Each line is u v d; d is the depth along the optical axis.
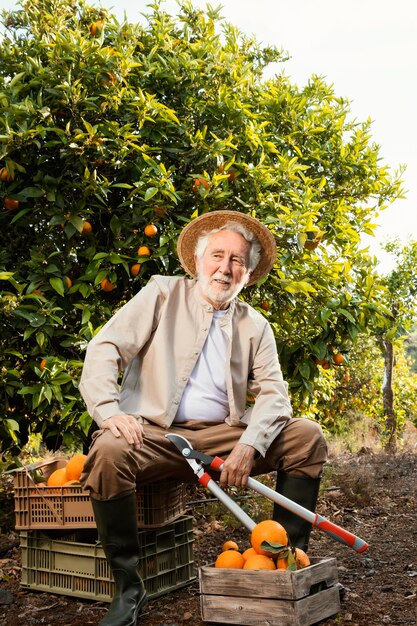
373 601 2.72
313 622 2.37
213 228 3.04
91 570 2.74
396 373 11.70
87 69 4.43
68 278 4.19
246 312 2.92
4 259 4.20
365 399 10.61
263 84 5.69
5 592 2.79
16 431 4.37
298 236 4.40
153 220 4.34
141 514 2.67
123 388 2.83
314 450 2.69
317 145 5.32
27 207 4.39
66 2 5.08
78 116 4.30
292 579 2.28
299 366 4.62
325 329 4.51
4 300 3.87
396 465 7.47
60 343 4.08
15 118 4.09
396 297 8.99
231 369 2.81
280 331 4.81
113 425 2.47
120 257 4.27
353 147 5.36
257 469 2.82
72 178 4.34
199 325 2.82
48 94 4.36
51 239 4.41
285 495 2.71
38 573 2.90
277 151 4.83
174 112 4.45
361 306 4.61
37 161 4.26
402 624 2.43
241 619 2.35
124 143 4.24
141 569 2.70
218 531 4.01
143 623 2.49
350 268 4.82
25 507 2.84
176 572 2.90
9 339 4.25
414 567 3.27
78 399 3.90
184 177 4.71
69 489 2.74
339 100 5.57
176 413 2.78
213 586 2.40
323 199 5.30
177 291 2.89
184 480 2.77
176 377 2.76
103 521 2.45
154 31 5.01
